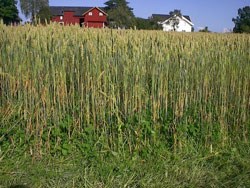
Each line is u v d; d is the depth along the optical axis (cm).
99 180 468
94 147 521
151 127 552
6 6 4638
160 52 575
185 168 501
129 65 551
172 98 579
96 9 4719
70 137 536
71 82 548
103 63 545
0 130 525
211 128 584
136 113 552
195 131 573
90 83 543
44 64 543
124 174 475
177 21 5322
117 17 4647
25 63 546
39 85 539
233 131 616
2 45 560
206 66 597
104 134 537
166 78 567
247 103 638
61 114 548
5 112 543
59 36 580
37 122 530
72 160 511
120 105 555
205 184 470
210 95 600
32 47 550
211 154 548
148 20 4812
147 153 527
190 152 545
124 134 539
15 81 549
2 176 463
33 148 526
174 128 561
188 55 588
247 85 634
